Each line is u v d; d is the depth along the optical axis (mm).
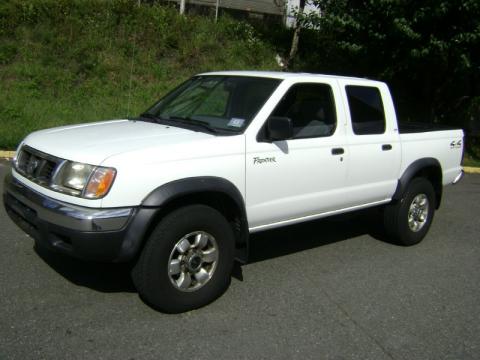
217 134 4234
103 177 3525
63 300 4039
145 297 3850
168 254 3797
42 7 13508
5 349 3311
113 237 3531
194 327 3793
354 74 14656
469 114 14430
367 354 3615
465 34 10680
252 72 5062
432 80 13531
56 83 12000
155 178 3676
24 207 3936
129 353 3385
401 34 11141
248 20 16875
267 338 3717
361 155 5211
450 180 6562
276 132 4230
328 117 5004
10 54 12367
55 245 3623
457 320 4227
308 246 5836
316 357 3520
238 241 4344
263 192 4387
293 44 15250
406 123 6941
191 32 14844
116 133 4223
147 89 12672
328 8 12531
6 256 4801
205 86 5113
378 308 4348
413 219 6039
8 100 10977
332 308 4281
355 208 5367
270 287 4613
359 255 5648
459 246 6230
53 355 3289
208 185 3896
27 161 4125
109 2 14422
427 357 3639
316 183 4816
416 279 5059
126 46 13578
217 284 4129
